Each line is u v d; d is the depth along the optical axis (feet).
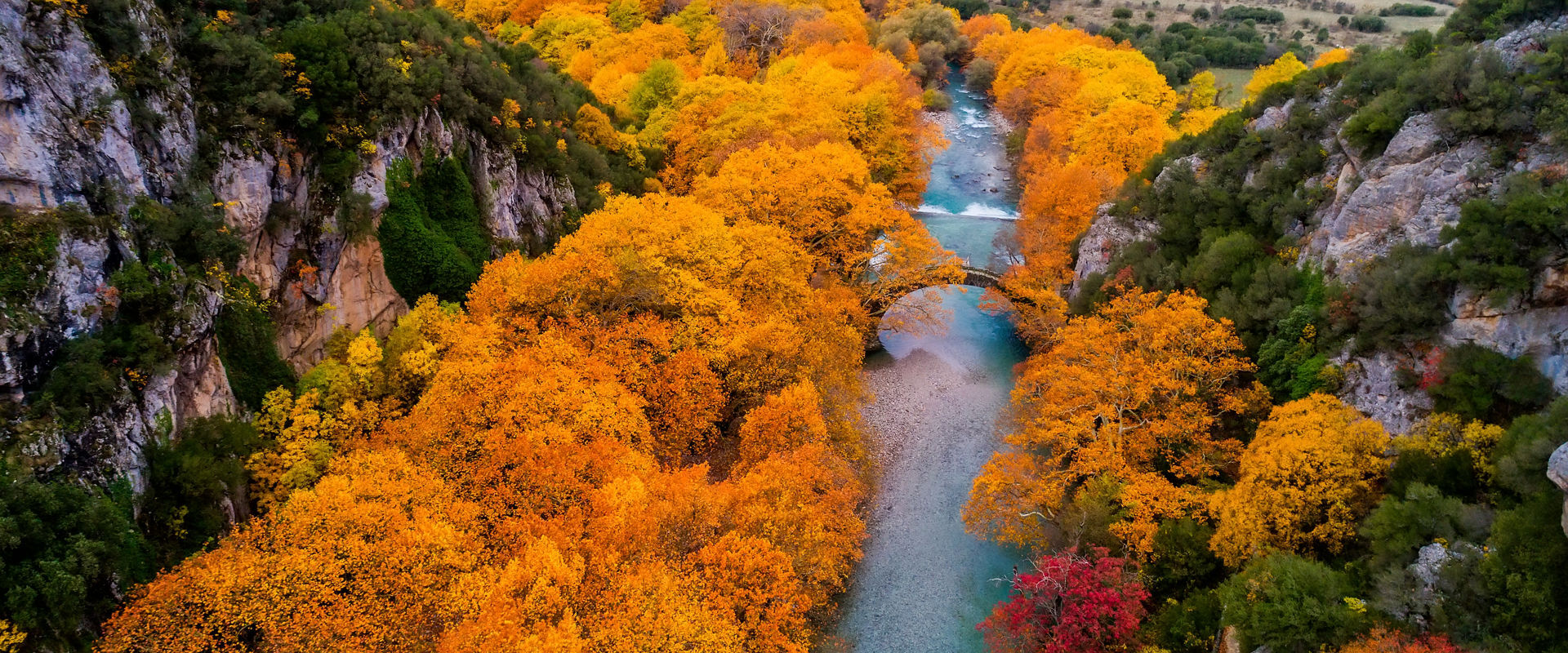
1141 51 453.99
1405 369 143.02
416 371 150.51
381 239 164.14
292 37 153.28
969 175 367.66
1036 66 402.11
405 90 164.66
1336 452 128.57
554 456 127.03
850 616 155.43
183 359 124.77
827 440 169.17
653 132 279.90
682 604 110.93
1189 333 166.50
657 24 409.49
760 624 122.42
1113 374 167.73
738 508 136.26
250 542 115.03
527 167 203.21
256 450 133.59
